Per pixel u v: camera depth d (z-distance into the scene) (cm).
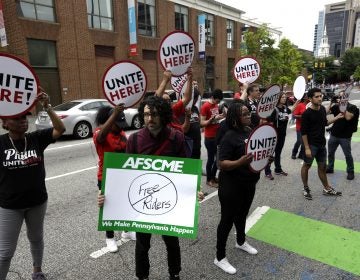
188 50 422
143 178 254
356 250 354
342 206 476
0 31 1341
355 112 586
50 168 717
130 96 350
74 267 323
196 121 491
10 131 249
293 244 368
